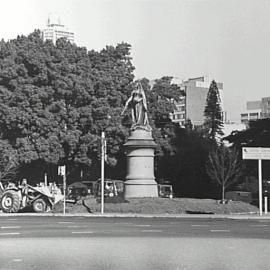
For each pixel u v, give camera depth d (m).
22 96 60.75
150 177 41.88
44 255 16.00
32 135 60.16
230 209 39.09
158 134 65.44
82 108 61.56
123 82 65.12
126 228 25.33
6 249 17.38
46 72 62.50
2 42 65.69
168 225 27.33
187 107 163.25
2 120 60.75
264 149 37.25
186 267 13.70
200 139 75.31
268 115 148.12
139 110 42.00
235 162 55.81
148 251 16.81
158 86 70.44
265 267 13.70
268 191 51.88
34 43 64.62
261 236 21.53
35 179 63.78
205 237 21.03
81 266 13.94
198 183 61.34
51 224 27.97
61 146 60.75
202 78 168.12
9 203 41.50
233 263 14.36
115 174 65.12
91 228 25.33
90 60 66.81
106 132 61.16
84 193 54.47
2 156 59.22
